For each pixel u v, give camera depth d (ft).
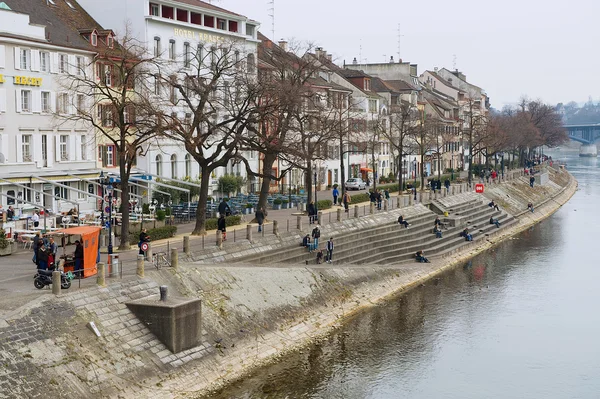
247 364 129.18
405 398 121.90
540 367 139.44
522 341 154.10
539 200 409.08
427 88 527.81
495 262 236.63
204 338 128.67
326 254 187.42
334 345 145.18
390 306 176.86
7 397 94.94
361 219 225.56
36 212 182.19
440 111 486.38
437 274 214.69
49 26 217.56
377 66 478.18
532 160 610.24
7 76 195.93
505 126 492.13
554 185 478.18
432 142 381.60
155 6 247.91
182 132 176.35
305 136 219.20
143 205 204.64
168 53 249.96
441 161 496.23
